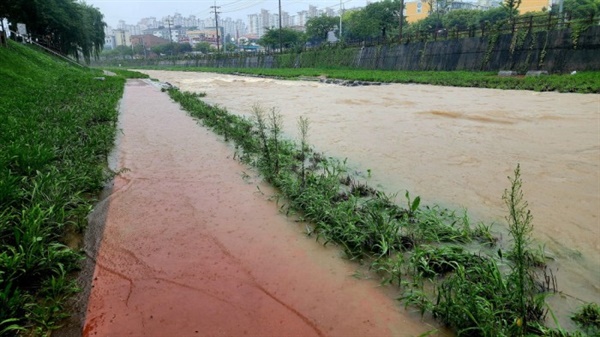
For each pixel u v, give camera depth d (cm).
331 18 5512
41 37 3064
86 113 923
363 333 247
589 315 259
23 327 239
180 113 1125
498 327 234
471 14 4362
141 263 323
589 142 736
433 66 2939
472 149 700
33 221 334
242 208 435
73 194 434
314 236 372
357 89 2019
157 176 545
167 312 264
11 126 697
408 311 268
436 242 362
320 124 972
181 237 367
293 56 4750
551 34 2161
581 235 375
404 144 747
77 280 298
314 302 276
